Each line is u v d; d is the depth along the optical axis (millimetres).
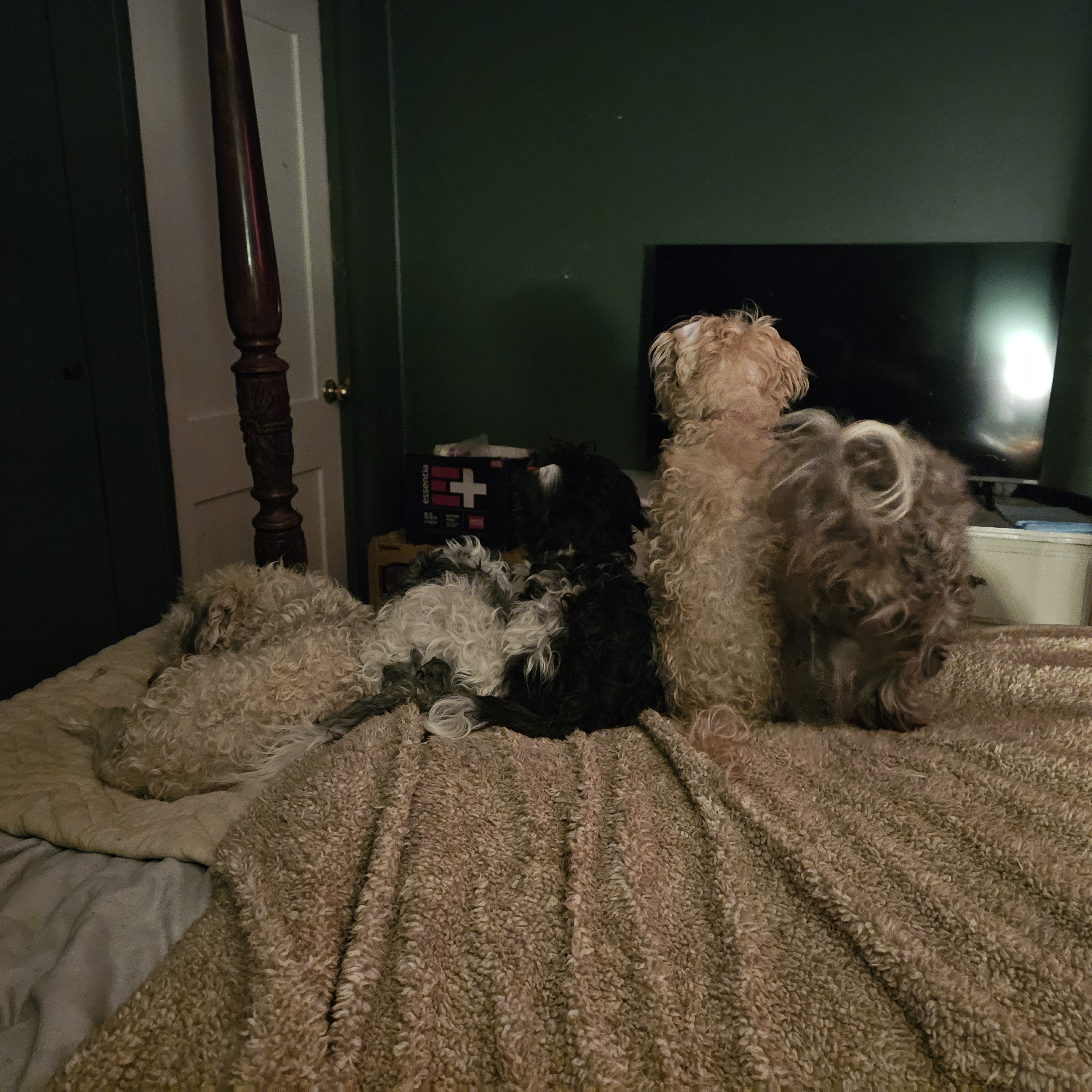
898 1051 644
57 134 1857
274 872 810
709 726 1026
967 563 1029
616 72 2832
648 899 778
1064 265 2521
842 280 2705
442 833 841
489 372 3215
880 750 1004
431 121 3035
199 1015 667
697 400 1185
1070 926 739
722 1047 651
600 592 1207
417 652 1168
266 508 1898
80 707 1256
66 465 1977
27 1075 648
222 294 2387
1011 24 2508
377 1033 651
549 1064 647
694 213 2879
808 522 973
